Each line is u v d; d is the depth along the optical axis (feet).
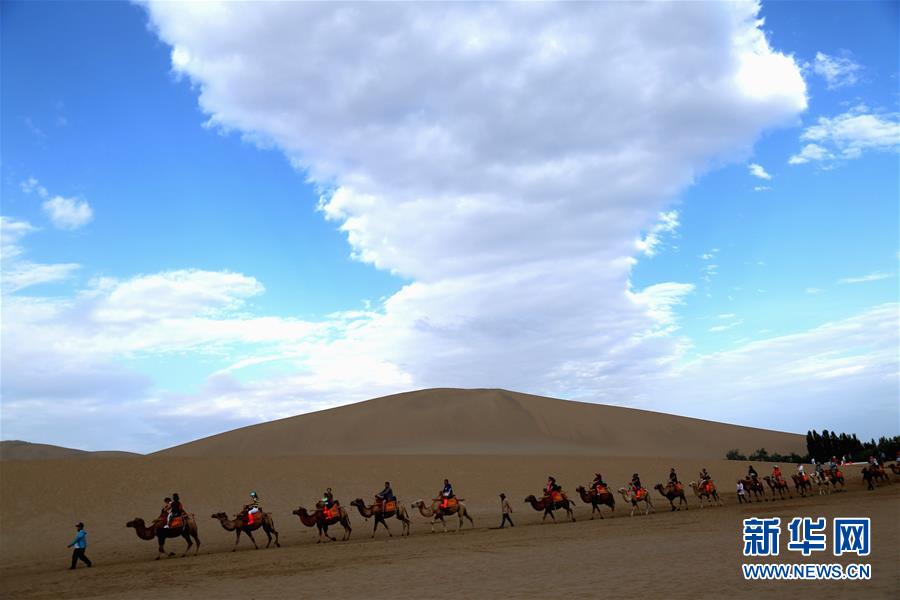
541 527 106.73
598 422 395.75
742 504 141.18
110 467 157.79
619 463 221.05
